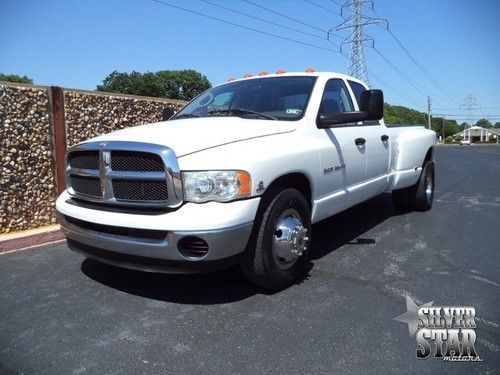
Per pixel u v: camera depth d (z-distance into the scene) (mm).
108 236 3199
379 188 5340
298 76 4590
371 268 4121
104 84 61812
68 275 4086
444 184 10344
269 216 3320
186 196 3020
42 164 5965
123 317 3180
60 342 2844
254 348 2729
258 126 3682
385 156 5348
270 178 3258
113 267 4258
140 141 3160
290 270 3619
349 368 2512
